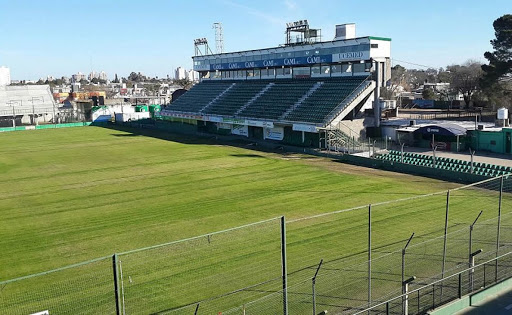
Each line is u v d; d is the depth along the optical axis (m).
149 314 15.10
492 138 44.38
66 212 28.17
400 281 16.83
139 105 104.88
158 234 23.36
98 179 38.03
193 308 15.45
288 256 19.53
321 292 16.19
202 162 45.06
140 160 47.19
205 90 82.75
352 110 54.41
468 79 104.31
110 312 15.16
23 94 106.31
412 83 192.12
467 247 19.58
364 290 16.23
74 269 18.81
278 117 58.75
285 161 44.59
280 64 66.88
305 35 65.06
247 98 70.19
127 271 18.41
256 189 32.84
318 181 34.94
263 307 15.30
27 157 51.03
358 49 54.53
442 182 33.59
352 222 23.84
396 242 20.69
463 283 16.52
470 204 26.44
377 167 40.47
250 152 51.19
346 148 47.03
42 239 23.09
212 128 71.81
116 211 28.08
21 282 17.66
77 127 87.56
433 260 18.44
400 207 26.31
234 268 18.47
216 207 28.31
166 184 35.38
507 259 18.20
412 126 51.88
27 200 31.52
